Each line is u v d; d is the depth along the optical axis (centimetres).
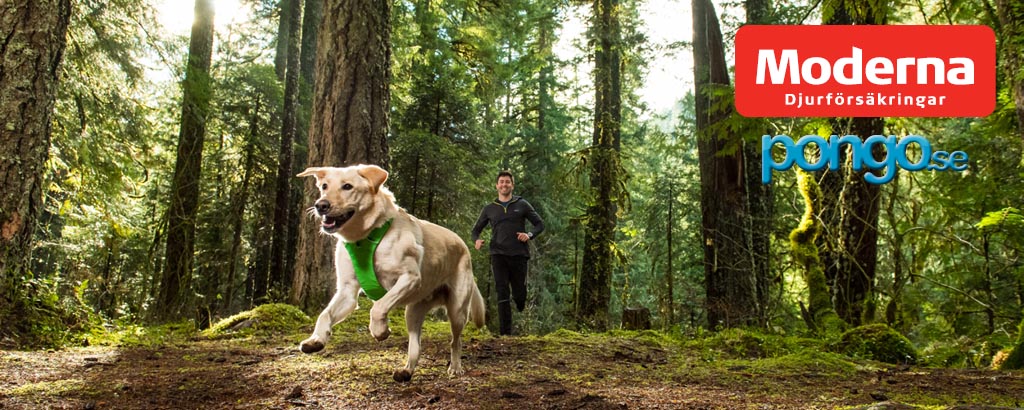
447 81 1761
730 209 1144
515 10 1656
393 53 1744
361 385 400
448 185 1603
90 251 1436
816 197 1030
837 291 949
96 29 1055
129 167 1159
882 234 1038
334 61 853
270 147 1995
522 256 751
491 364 509
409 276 375
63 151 1030
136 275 1747
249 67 2052
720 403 378
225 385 403
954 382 486
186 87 1202
